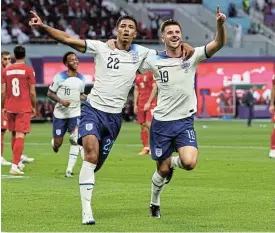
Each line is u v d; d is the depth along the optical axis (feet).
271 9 248.32
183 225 44.42
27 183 64.59
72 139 70.54
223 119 196.65
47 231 42.37
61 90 73.05
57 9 222.48
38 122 183.32
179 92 46.91
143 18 226.99
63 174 72.64
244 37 229.45
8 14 212.02
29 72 72.08
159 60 47.01
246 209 50.62
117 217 47.47
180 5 236.84
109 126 46.44
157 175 47.24
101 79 46.39
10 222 45.44
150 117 95.35
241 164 82.12
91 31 221.46
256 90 199.93
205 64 197.36
